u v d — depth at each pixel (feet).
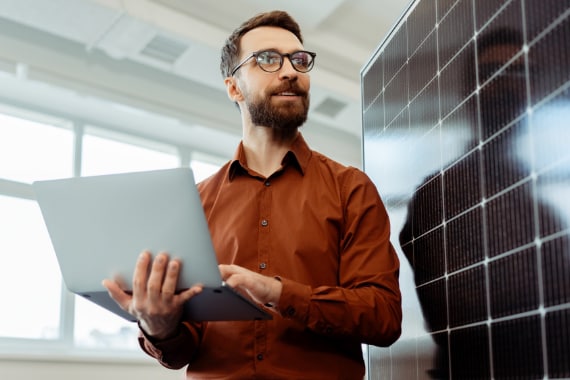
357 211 5.55
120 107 20.34
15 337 19.02
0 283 19.08
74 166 21.42
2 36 17.76
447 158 5.42
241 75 6.10
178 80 20.98
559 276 3.71
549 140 3.84
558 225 3.73
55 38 18.69
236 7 17.49
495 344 4.51
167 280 4.47
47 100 20.42
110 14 16.49
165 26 16.83
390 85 6.98
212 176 6.27
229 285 4.41
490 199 4.62
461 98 5.18
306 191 5.74
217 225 5.88
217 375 5.36
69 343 19.95
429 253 5.80
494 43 4.63
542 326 3.91
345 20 18.57
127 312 5.13
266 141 6.08
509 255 4.33
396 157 6.73
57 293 20.06
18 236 19.69
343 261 5.46
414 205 6.19
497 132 4.54
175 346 5.30
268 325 5.33
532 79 4.07
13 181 19.81
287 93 5.83
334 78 20.12
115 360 18.80
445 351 5.39
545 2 3.94
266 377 5.20
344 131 24.99
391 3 17.66
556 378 3.74
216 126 21.77
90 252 4.72
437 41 5.72
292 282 4.92
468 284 4.98
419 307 6.02
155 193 4.46
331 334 5.00
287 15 6.41
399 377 6.47
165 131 22.77
